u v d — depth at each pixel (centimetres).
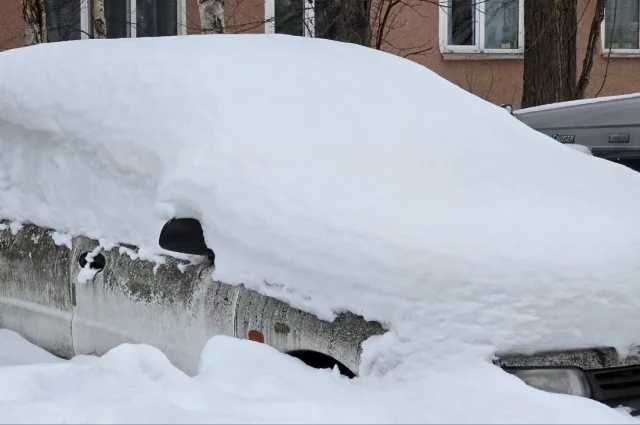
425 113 441
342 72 459
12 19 1391
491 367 299
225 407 295
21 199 478
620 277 322
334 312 327
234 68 434
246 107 406
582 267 319
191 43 464
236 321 356
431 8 1527
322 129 402
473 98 492
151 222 402
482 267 311
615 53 1617
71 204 448
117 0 1493
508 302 308
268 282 348
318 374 322
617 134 786
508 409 279
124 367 329
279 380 312
